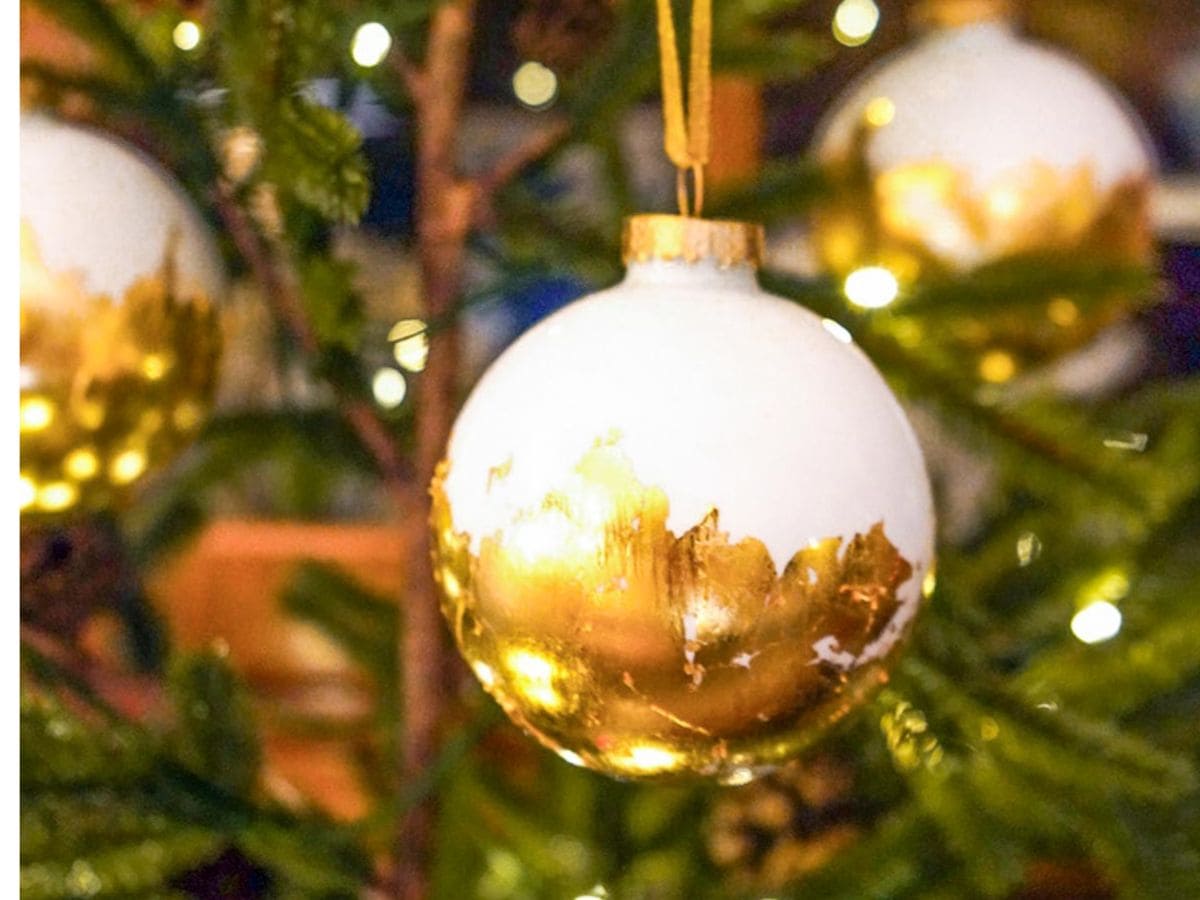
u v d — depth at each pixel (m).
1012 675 0.60
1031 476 0.53
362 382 0.53
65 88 0.49
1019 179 0.55
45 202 0.45
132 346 0.46
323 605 0.68
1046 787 0.52
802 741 0.42
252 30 0.45
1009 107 0.56
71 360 0.45
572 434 0.40
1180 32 1.05
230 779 0.52
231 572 0.78
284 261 0.52
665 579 0.40
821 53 0.57
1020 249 0.56
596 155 0.63
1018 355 0.58
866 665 0.41
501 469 0.41
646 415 0.40
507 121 0.87
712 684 0.40
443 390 0.54
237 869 0.59
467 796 0.63
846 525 0.40
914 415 0.67
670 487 0.40
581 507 0.40
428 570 0.54
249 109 0.46
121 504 0.50
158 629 0.67
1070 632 0.61
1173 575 0.65
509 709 0.43
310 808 0.56
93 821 0.50
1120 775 0.49
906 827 0.60
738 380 0.40
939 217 0.56
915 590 0.41
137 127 0.51
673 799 0.66
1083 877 0.81
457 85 0.53
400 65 0.53
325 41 0.47
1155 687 0.60
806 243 0.76
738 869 0.65
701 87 0.42
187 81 0.49
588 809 0.63
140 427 0.47
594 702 0.41
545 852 0.64
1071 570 0.67
